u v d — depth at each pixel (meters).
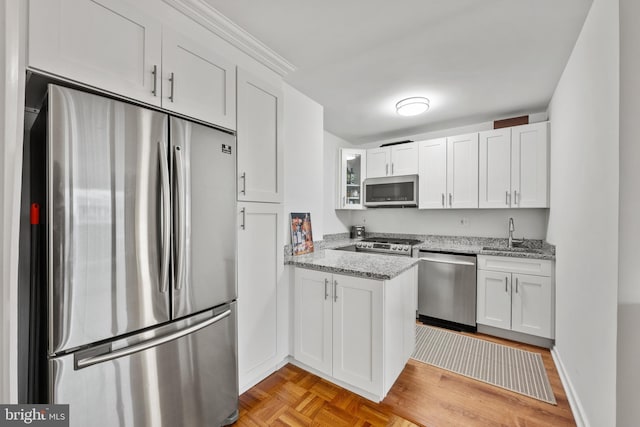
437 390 1.83
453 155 3.15
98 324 1.04
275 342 1.97
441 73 2.16
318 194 2.69
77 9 1.02
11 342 0.78
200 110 1.46
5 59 0.55
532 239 2.98
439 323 2.98
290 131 2.36
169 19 1.35
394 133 3.81
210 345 1.46
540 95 2.50
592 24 1.42
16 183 0.75
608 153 1.21
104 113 1.07
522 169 2.74
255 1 1.42
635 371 1.05
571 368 1.76
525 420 1.56
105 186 1.06
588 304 1.46
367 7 1.47
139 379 1.16
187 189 1.34
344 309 1.80
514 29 1.64
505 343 2.51
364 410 1.64
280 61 1.94
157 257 1.21
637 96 1.04
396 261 2.05
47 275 0.94
